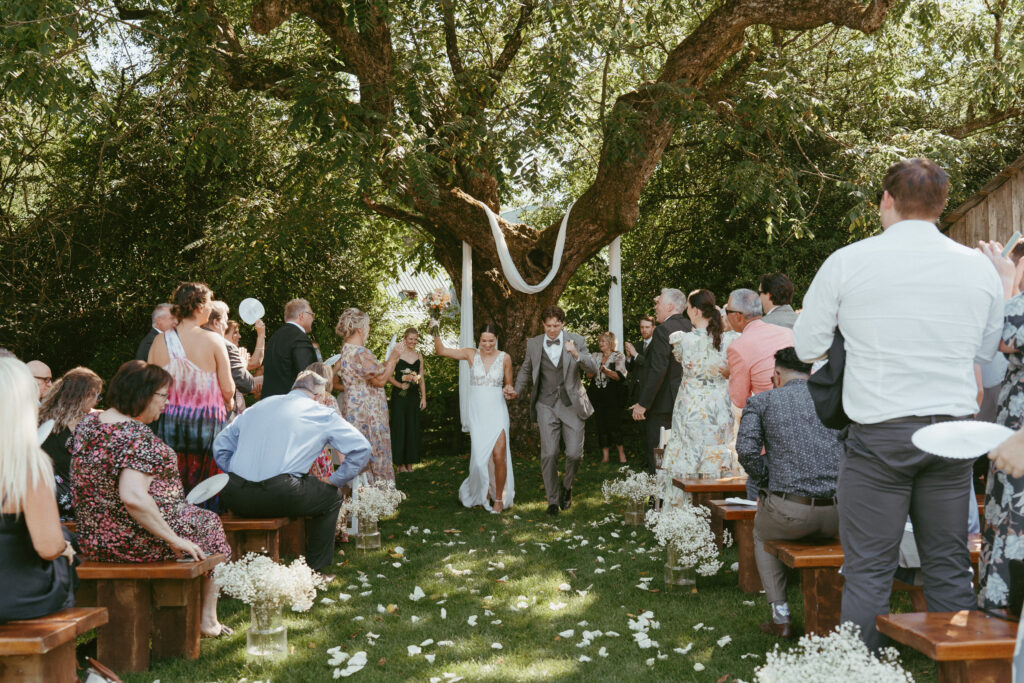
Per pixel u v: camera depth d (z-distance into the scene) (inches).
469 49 434.3
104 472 145.6
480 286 448.5
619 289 418.0
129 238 536.4
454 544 244.5
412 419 405.4
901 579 143.6
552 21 350.0
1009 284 125.7
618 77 477.1
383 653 155.3
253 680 142.6
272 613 151.9
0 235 515.8
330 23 334.0
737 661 145.8
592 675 141.7
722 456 211.0
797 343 112.0
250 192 501.4
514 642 160.4
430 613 178.7
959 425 90.4
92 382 183.5
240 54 371.2
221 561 158.1
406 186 351.6
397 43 382.9
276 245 431.2
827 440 148.5
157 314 238.1
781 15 357.1
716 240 531.2
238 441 199.6
